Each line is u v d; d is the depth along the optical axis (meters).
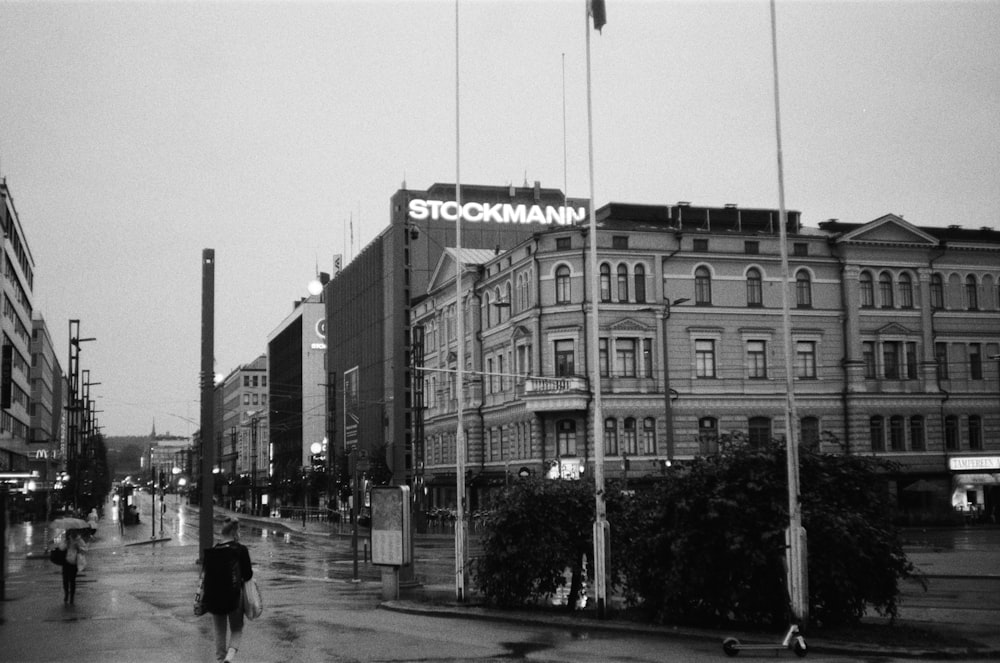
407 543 24.27
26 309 109.19
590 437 60.78
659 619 18.83
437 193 104.06
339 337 125.06
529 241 64.38
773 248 64.81
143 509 152.38
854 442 64.19
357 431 104.81
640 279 62.44
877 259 66.44
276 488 126.19
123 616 21.88
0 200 84.12
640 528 19.61
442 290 82.88
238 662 15.25
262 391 199.50
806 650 15.45
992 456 67.00
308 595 27.00
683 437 61.38
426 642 17.28
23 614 22.47
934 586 28.22
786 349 17.67
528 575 21.31
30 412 126.62
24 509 96.88
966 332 68.19
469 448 73.12
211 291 31.56
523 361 65.44
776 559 17.41
